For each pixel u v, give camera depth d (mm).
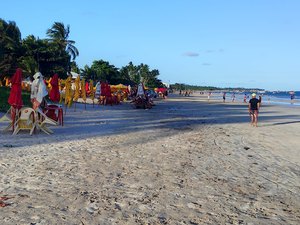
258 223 5387
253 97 21594
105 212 5539
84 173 8008
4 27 55406
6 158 9219
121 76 116562
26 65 51625
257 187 7547
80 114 25078
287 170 9359
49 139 12859
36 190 6539
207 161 10070
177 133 16219
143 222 5188
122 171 8383
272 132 18234
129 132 15906
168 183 7484
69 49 75500
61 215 5309
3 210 5398
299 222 5523
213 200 6457
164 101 64000
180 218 5445
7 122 17141
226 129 18938
